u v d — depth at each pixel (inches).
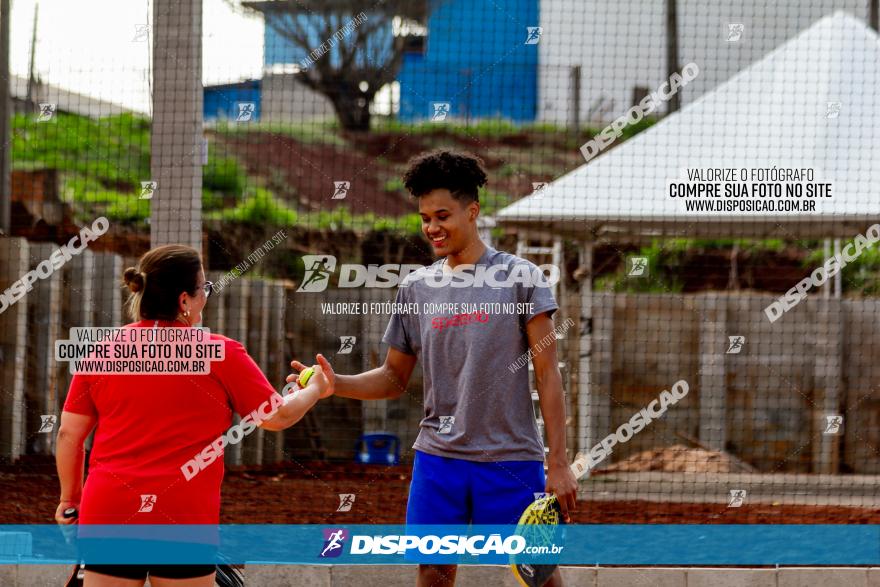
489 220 332.2
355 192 622.2
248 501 273.6
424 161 143.4
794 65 336.5
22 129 501.7
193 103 246.4
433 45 698.2
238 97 626.5
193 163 246.1
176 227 245.3
